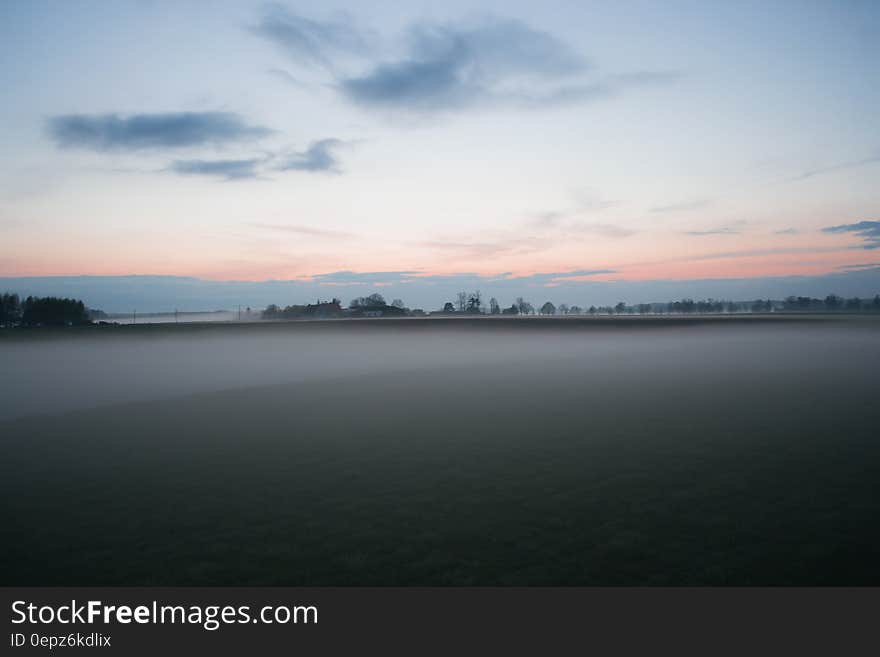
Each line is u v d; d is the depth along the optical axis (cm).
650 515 1101
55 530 1084
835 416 2061
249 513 1166
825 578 841
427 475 1415
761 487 1253
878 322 11919
